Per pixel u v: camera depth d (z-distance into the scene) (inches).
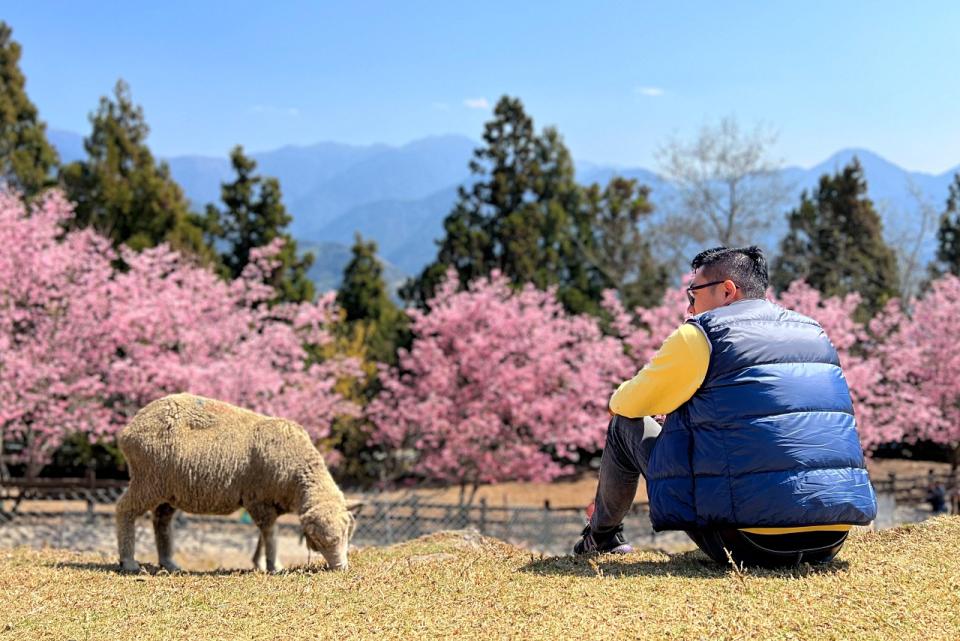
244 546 564.1
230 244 1198.3
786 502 137.9
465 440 730.2
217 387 593.6
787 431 139.3
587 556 183.8
